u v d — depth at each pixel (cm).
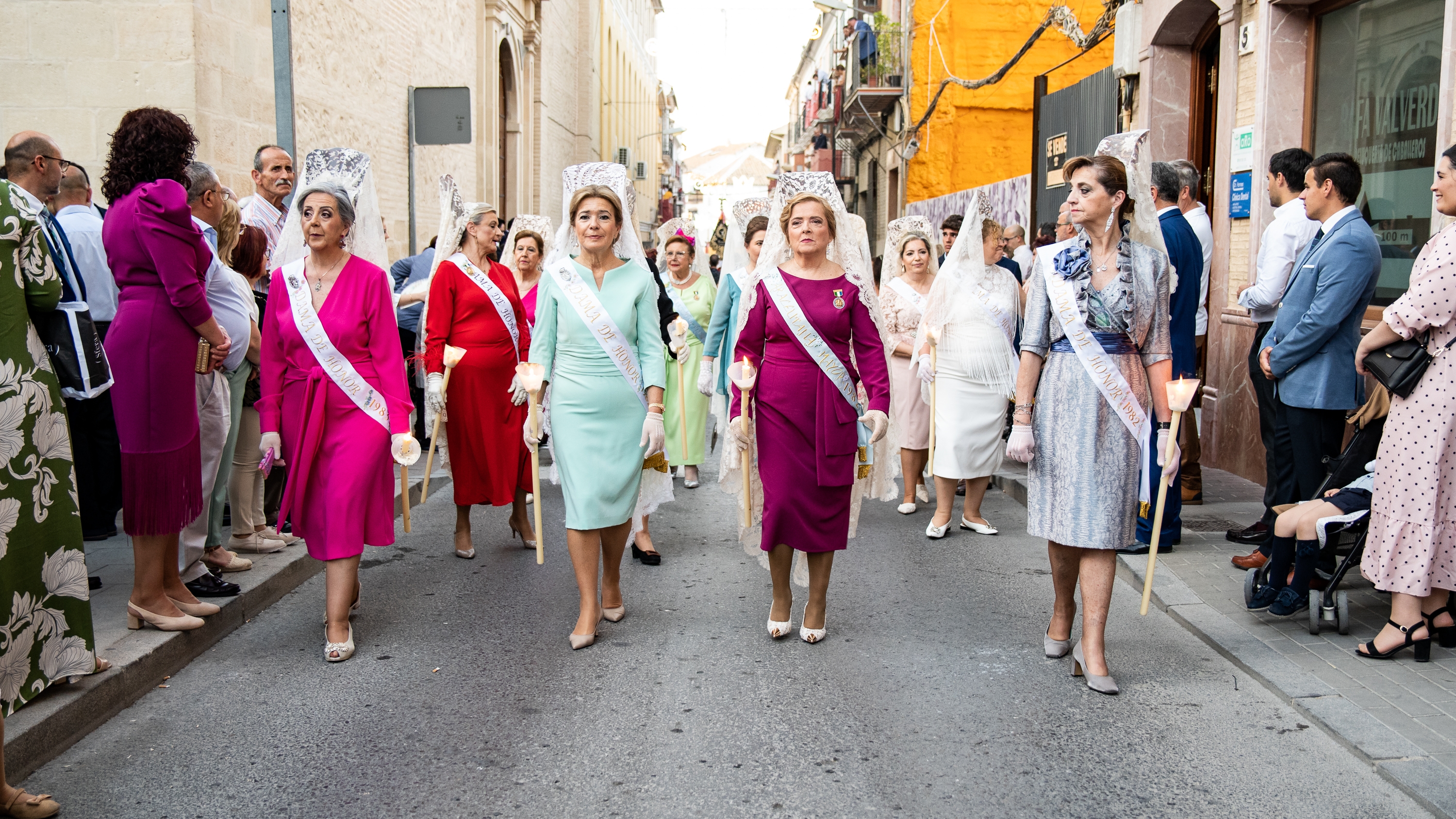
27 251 355
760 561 503
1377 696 406
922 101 1919
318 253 475
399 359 480
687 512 784
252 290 596
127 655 421
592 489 476
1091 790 342
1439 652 454
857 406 480
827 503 470
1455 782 336
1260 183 817
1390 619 460
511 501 640
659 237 891
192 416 457
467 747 375
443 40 1567
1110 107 1091
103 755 368
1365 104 747
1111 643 483
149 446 440
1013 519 756
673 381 778
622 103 4153
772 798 338
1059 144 1263
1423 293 419
